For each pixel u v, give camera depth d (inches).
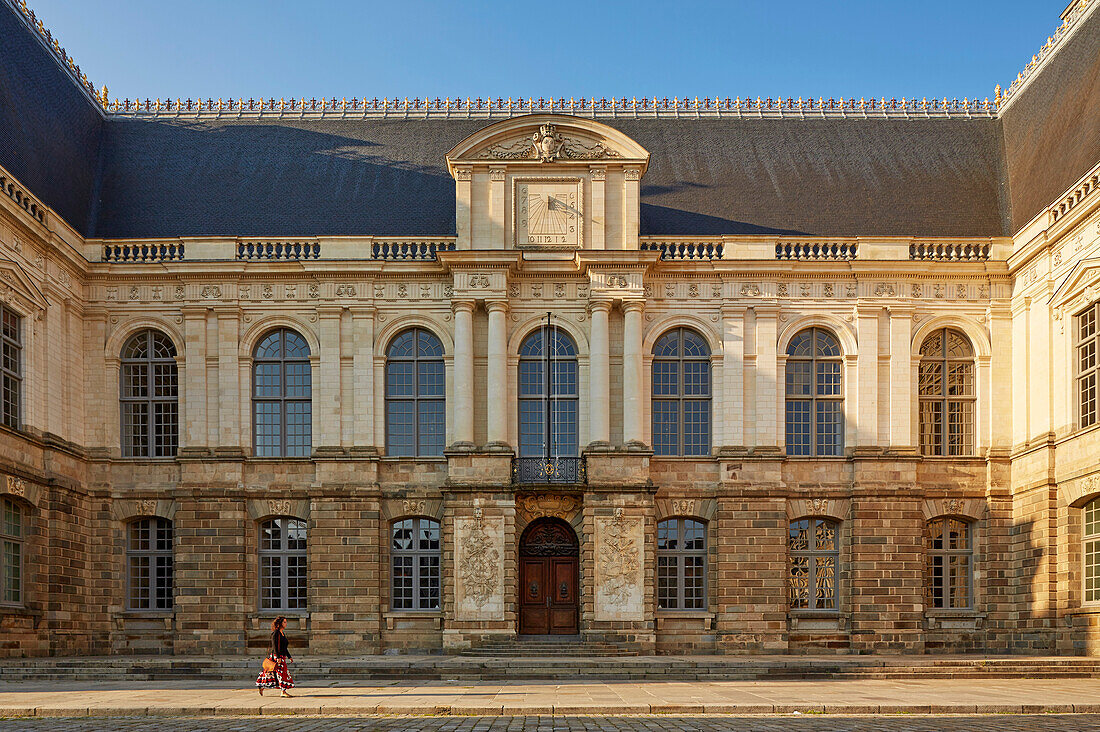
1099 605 1235.9
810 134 1670.8
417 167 1615.4
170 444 1473.9
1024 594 1395.2
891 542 1432.1
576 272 1470.2
